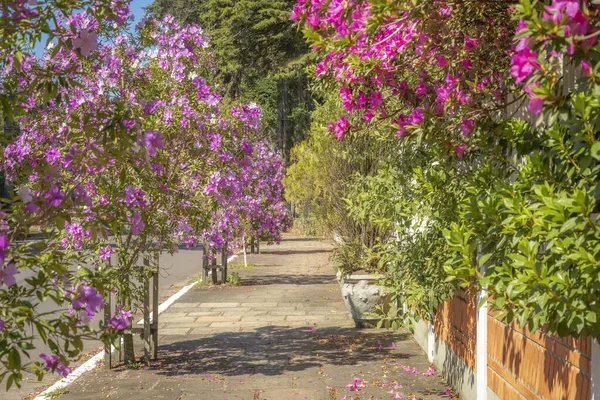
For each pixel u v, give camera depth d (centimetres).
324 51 465
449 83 488
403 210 749
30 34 410
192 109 951
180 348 1066
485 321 662
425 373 884
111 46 940
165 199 894
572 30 265
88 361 975
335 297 1627
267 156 2461
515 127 419
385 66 515
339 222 1357
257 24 3506
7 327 368
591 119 293
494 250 385
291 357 988
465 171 589
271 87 4928
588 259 287
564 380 466
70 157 442
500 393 613
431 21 450
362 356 989
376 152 1177
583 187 332
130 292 928
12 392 810
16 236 386
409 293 718
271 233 2342
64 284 393
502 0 465
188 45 1004
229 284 1881
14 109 435
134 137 424
